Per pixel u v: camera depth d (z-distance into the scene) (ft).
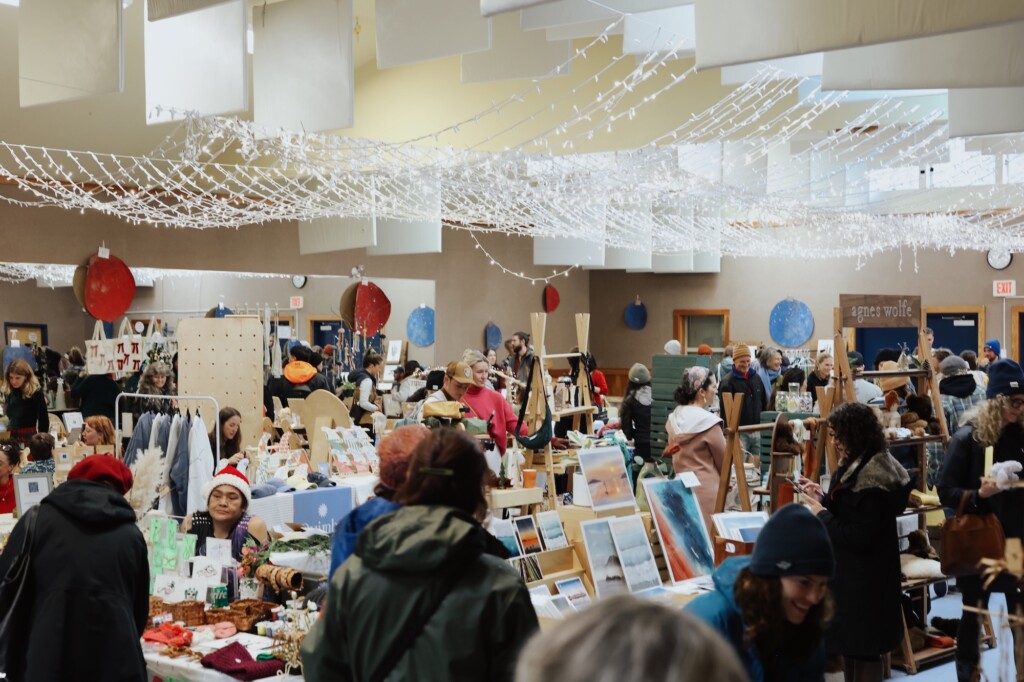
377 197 35.96
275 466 22.36
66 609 12.34
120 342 32.96
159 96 18.79
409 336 52.03
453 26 16.49
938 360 34.78
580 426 31.89
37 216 36.17
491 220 42.63
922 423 21.45
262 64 18.78
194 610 14.93
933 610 23.31
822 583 8.54
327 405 26.91
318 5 18.24
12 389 32.09
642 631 2.97
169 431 23.06
